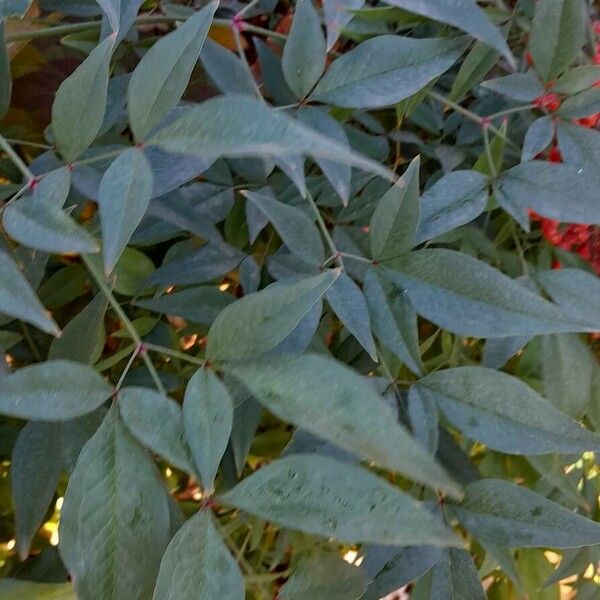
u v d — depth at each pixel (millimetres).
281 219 347
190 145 270
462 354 433
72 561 275
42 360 414
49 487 349
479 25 310
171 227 392
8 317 353
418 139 448
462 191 362
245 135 261
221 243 379
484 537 333
